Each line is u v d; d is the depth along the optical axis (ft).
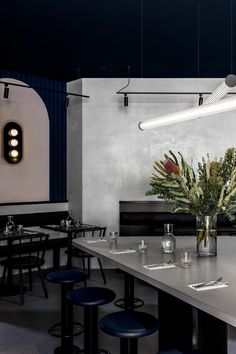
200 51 20.31
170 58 21.31
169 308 9.32
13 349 11.55
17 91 22.26
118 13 16.07
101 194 22.91
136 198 22.93
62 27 17.38
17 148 22.12
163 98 22.85
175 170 9.70
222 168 9.74
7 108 21.84
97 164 22.90
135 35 18.34
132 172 22.94
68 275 11.21
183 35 18.38
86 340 9.99
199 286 7.06
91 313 9.94
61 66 22.27
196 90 22.82
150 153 22.94
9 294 17.26
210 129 22.94
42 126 23.27
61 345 11.31
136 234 22.41
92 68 22.74
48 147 23.53
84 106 22.89
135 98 22.89
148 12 15.96
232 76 10.75
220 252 10.54
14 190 22.21
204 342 8.77
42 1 14.82
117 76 24.18
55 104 23.77
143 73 23.75
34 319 14.16
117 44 19.42
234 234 21.31
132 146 22.93
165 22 16.98
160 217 22.58
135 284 18.95
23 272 21.70
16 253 19.12
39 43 19.17
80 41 18.98
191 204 9.83
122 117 22.91
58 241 21.34
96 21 16.83
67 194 24.17
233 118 22.97
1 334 12.74
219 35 18.34
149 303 15.97
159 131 22.94
